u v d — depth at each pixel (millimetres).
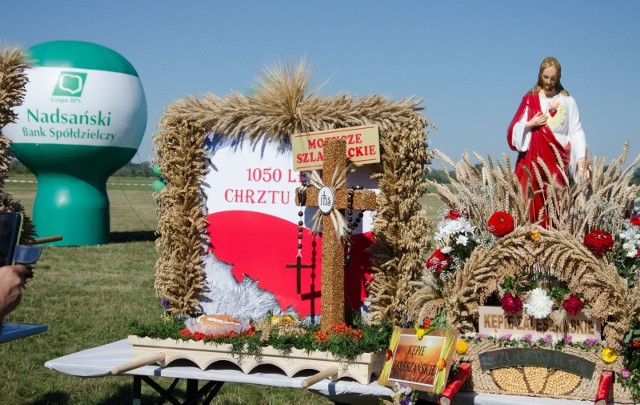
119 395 6145
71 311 9391
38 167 16719
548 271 3438
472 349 3355
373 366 3457
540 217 3449
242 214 4117
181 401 6035
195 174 4152
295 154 3936
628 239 3291
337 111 3857
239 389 6398
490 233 3457
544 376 3297
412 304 3557
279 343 3516
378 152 3730
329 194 3617
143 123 17078
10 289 2350
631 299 3180
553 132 3816
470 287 3377
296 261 4039
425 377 3217
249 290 4105
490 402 3248
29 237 4055
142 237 19594
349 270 3947
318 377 3223
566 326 3279
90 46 16266
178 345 3678
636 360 3170
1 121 4062
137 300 10305
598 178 3490
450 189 3766
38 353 7332
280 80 3930
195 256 4156
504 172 3588
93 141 16234
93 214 17297
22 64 4117
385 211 3816
